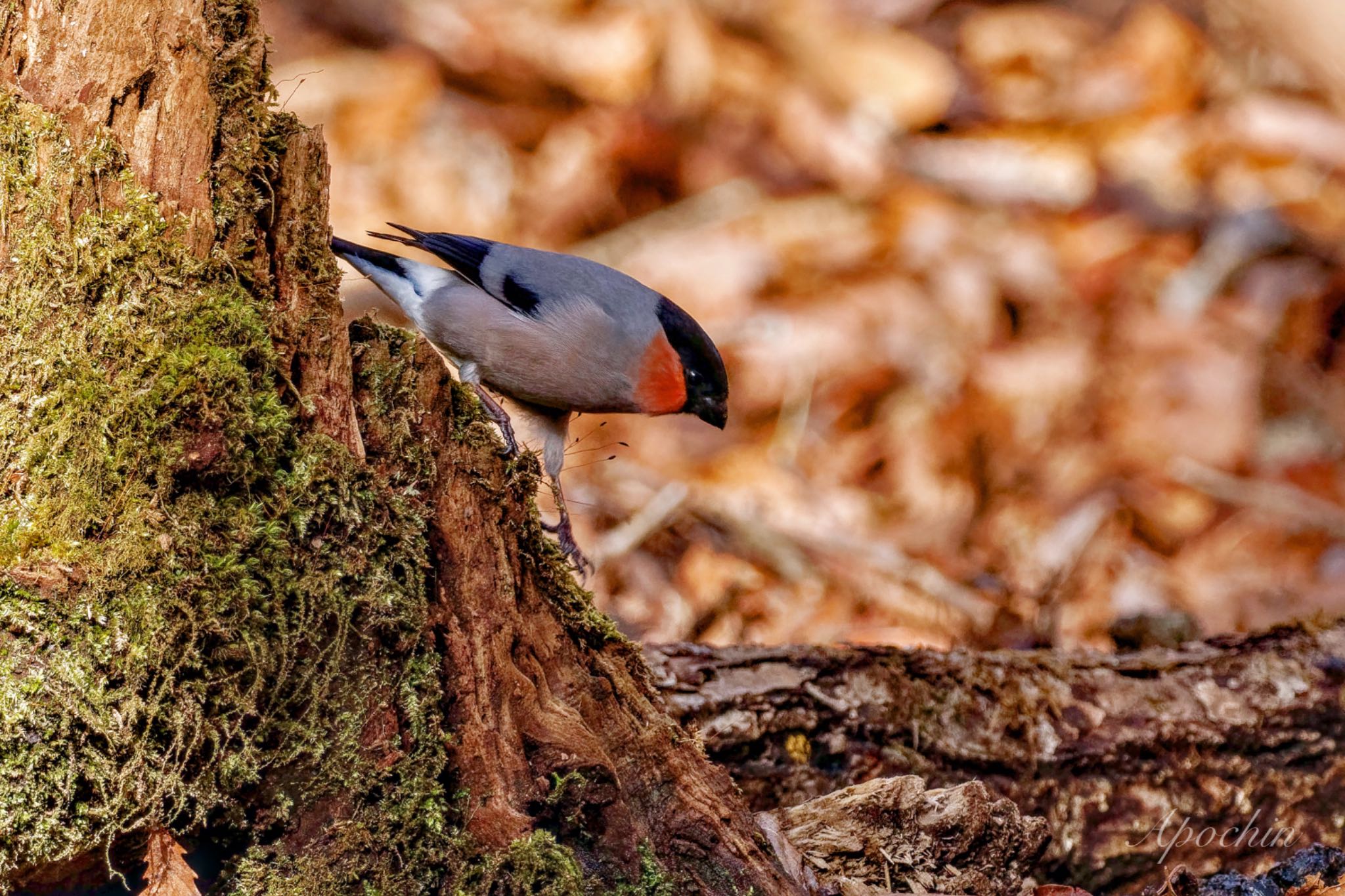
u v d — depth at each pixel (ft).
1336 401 45.24
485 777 15.99
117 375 14.60
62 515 14.20
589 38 52.95
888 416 43.42
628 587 35.42
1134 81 55.72
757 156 52.70
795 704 22.40
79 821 13.91
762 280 47.73
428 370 16.20
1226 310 48.44
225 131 15.61
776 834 18.07
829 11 56.29
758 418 43.37
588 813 16.61
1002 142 54.08
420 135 49.96
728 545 37.22
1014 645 33.94
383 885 15.43
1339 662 24.38
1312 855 19.89
